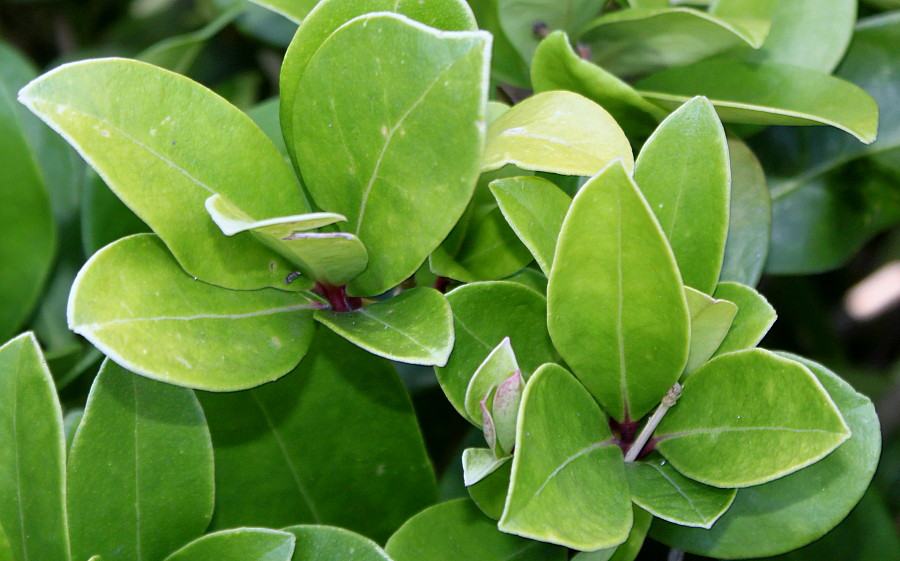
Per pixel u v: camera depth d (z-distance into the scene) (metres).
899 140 0.52
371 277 0.42
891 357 0.78
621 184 0.39
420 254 0.42
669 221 0.43
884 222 0.54
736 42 0.49
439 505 0.44
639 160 0.43
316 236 0.40
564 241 0.40
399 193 0.41
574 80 0.47
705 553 0.44
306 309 0.43
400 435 0.46
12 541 0.43
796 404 0.40
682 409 0.42
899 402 0.63
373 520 0.47
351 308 0.43
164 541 0.44
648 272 0.40
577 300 0.41
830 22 0.50
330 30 0.42
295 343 0.42
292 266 0.43
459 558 0.43
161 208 0.41
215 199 0.39
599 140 0.42
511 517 0.38
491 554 0.44
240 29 0.59
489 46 0.40
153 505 0.43
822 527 0.43
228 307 0.42
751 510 0.44
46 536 0.42
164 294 0.41
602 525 0.40
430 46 0.40
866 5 0.55
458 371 0.43
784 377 0.40
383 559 0.42
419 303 0.42
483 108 0.40
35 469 0.42
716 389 0.42
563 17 0.50
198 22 0.72
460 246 0.46
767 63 0.48
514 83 0.51
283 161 0.43
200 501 0.44
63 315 0.58
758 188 0.48
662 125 0.43
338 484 0.46
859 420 0.43
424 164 0.41
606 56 0.50
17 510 0.43
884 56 0.52
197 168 0.42
